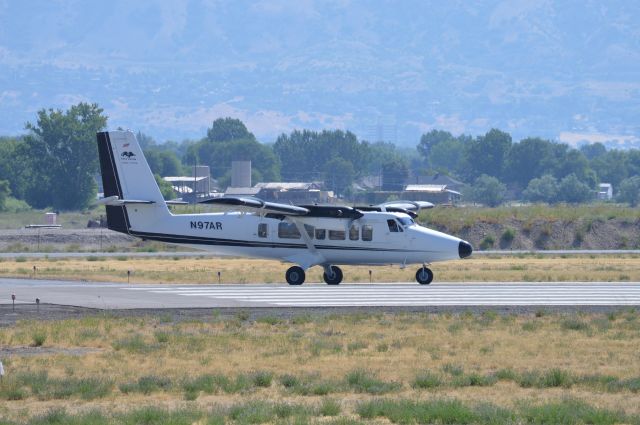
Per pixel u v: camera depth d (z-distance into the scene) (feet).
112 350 357.41
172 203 596.70
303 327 404.98
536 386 298.56
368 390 290.97
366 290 540.93
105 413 262.26
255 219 585.22
